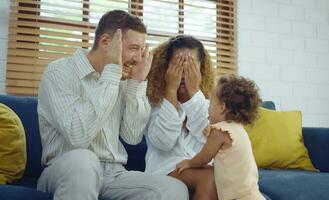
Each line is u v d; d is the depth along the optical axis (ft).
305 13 9.35
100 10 7.17
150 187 3.63
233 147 4.01
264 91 8.71
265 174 5.53
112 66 3.93
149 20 7.67
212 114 4.49
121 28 4.17
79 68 4.21
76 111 3.74
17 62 6.49
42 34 6.66
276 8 9.01
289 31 9.12
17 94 6.52
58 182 3.41
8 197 3.42
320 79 9.38
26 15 6.61
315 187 4.97
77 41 6.93
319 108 9.31
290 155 6.38
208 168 4.14
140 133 4.51
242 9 8.63
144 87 4.44
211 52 8.16
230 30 8.44
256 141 6.39
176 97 4.64
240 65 8.49
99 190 3.75
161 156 4.56
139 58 4.31
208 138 4.17
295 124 6.72
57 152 4.08
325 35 9.48
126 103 4.41
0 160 4.43
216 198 3.94
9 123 4.56
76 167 3.34
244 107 4.34
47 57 6.68
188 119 4.59
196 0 8.23
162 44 4.98
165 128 4.41
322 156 6.42
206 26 8.27
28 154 5.23
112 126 4.36
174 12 7.96
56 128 4.00
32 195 3.51
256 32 8.73
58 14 6.85
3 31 6.52
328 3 9.50
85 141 3.71
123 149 4.62
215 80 5.13
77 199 3.25
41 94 4.16
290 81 9.03
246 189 3.90
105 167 4.18
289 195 4.69
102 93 3.80
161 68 4.79
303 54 9.23
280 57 8.95
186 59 4.63
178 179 3.99
